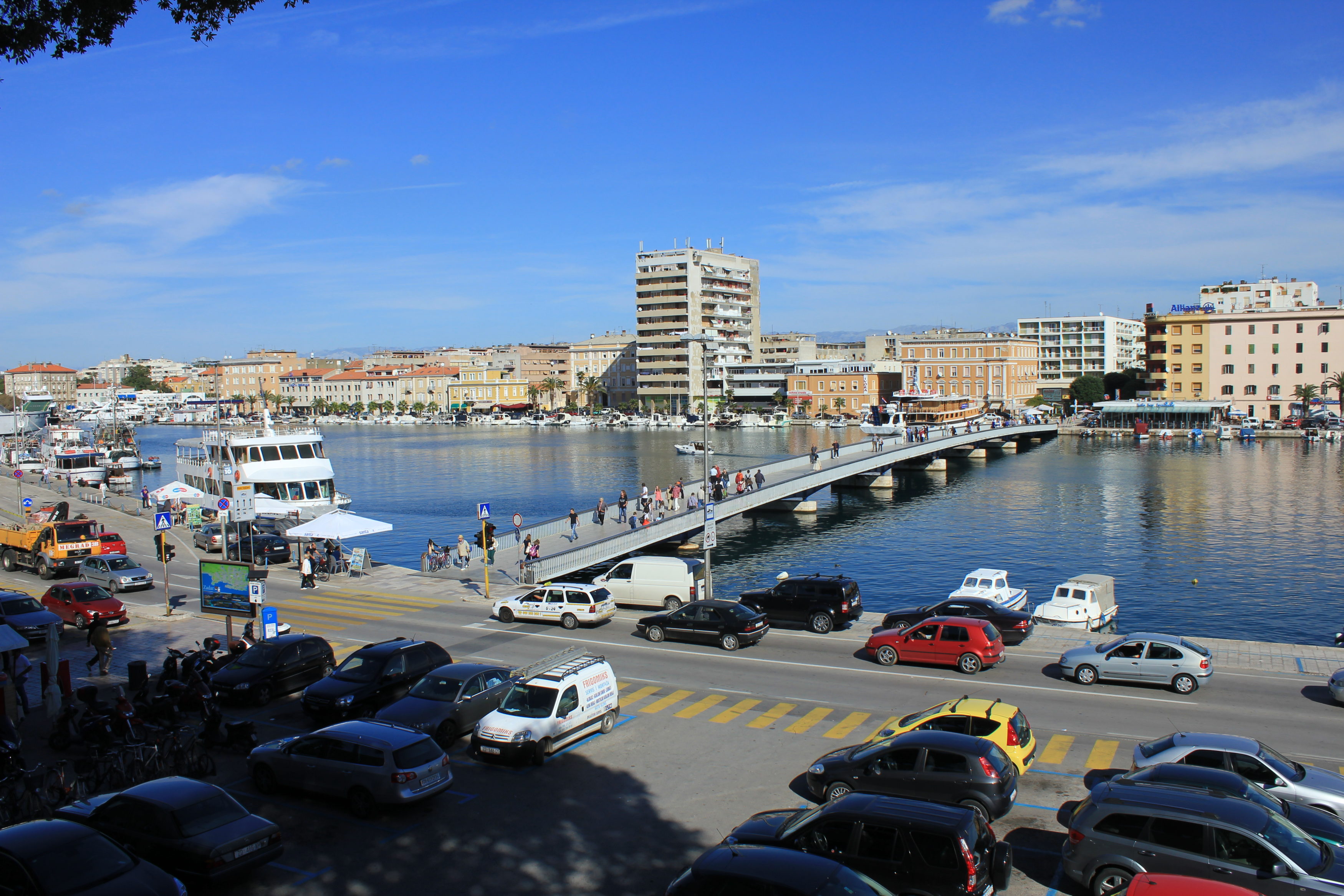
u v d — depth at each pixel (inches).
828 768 729.6
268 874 632.4
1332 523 2844.5
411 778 713.0
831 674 1118.4
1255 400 6225.4
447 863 647.1
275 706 1026.1
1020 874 620.7
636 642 1293.1
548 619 1402.6
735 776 799.7
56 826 538.6
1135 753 735.7
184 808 605.6
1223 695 1004.6
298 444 2407.7
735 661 1186.0
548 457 5639.8
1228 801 562.9
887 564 2380.7
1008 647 1257.4
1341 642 1391.5
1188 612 1867.6
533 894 602.2
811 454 3457.2
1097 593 1617.9
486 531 1621.6
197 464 2573.8
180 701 941.8
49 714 963.3
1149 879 477.7
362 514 3339.1
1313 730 888.3
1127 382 7701.8
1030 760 769.6
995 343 7805.1
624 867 638.5
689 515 2394.2
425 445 6899.6
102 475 3917.3
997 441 5885.8
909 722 784.3
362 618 1460.4
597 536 2219.5
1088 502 3430.1
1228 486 3737.7
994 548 2578.7
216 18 657.0
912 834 534.9
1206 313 6496.1
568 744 881.5
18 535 1867.6
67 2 632.4
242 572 1192.2
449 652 1208.8
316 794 748.6
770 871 472.7
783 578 1432.1
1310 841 540.7
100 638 1146.7
